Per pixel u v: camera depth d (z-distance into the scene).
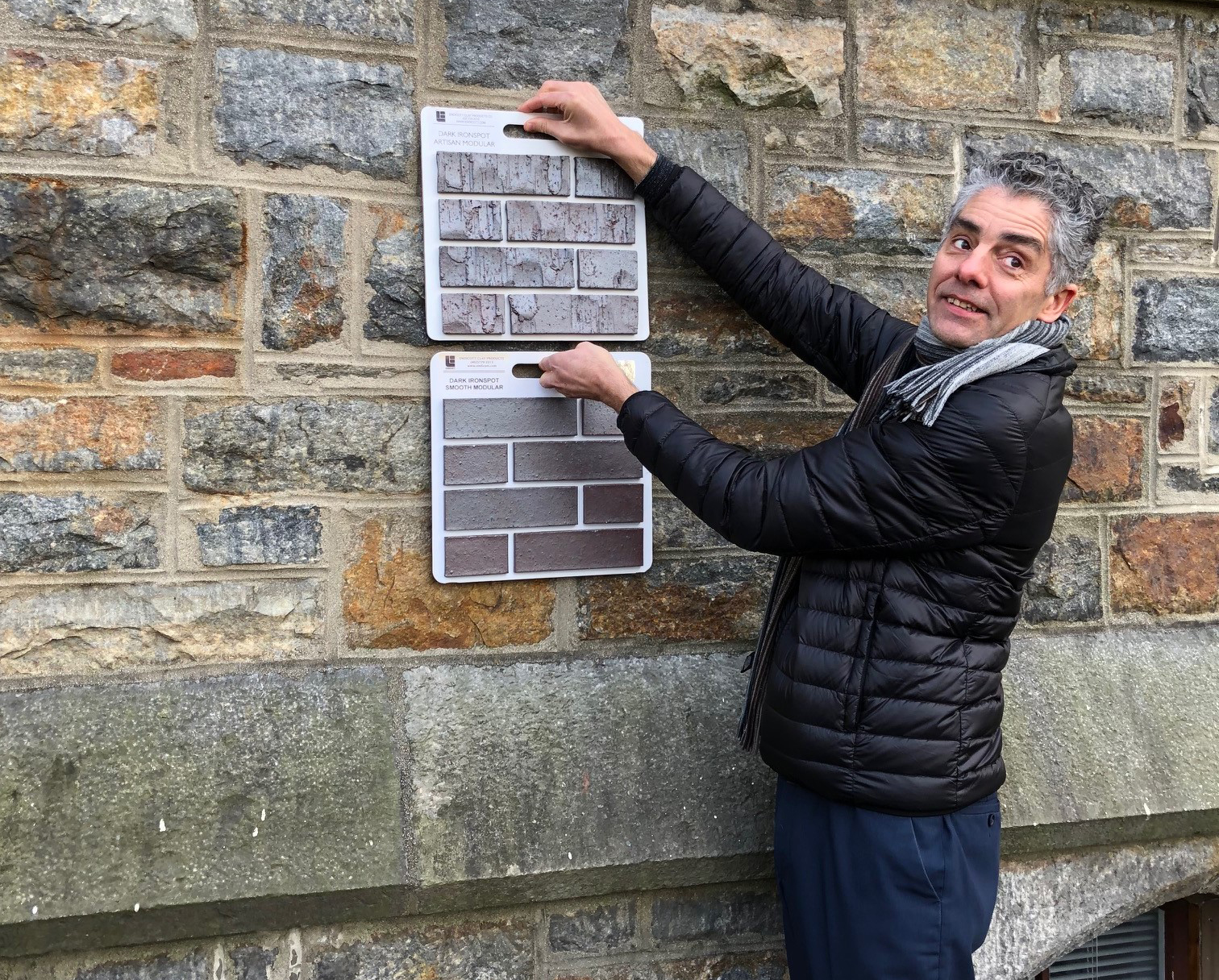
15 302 1.86
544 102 2.02
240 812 1.86
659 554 2.21
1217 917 2.79
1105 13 2.41
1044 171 1.67
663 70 2.15
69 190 1.86
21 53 1.83
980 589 1.66
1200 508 2.54
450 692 2.07
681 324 2.18
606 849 1.99
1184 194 2.48
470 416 2.05
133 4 1.87
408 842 1.90
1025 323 1.67
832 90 2.24
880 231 2.28
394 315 2.03
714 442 1.74
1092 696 2.38
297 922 1.83
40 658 1.91
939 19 2.30
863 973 1.69
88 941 1.75
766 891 2.16
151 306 1.91
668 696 2.17
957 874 1.69
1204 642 2.53
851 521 1.61
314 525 2.02
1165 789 2.30
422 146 2.00
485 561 2.08
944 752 1.66
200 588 1.97
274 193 1.96
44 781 1.82
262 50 1.94
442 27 2.02
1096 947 2.83
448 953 1.98
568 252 2.08
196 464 1.95
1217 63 2.49
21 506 1.88
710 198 2.03
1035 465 1.60
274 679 2.00
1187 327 2.50
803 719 1.70
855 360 2.01
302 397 1.99
